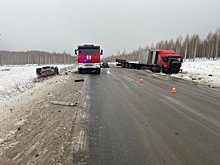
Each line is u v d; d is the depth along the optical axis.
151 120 4.44
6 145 3.09
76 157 2.71
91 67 15.91
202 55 64.94
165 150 2.97
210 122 4.36
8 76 18.58
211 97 7.29
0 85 11.77
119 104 5.90
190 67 26.66
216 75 15.38
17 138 3.36
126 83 10.84
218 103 6.26
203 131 3.80
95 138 3.38
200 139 3.41
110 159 2.67
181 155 2.82
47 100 6.34
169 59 18.41
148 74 18.09
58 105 5.71
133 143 3.21
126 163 2.57
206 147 3.09
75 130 3.73
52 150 2.91
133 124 4.15
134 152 2.90
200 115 4.88
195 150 2.98
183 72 19.97
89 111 5.08
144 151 2.94
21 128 3.85
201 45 66.12
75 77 13.90
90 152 2.87
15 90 9.29
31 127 3.90
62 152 2.85
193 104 6.07
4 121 4.40
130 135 3.56
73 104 5.63
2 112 5.34
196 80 13.19
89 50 15.66
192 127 4.02
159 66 20.41
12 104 6.23
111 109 5.32
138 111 5.17
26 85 10.66
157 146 3.11
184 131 3.79
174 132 3.73
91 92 7.80
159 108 5.52
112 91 8.12
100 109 5.29
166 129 3.89
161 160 2.66
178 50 61.47
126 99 6.62
